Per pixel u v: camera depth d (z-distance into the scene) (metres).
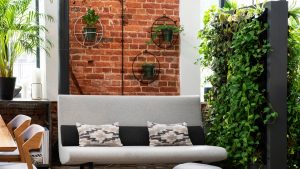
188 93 9.28
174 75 9.33
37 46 8.62
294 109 7.39
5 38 8.28
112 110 7.98
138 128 7.95
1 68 8.31
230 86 7.54
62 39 8.52
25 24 8.30
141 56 9.23
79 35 8.99
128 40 9.18
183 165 6.58
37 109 8.81
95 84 9.06
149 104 8.12
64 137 7.58
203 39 8.81
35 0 9.15
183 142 7.83
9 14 8.23
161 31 9.24
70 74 8.91
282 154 7.28
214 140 8.23
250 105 7.39
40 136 5.16
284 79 7.25
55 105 8.86
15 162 5.84
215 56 8.15
